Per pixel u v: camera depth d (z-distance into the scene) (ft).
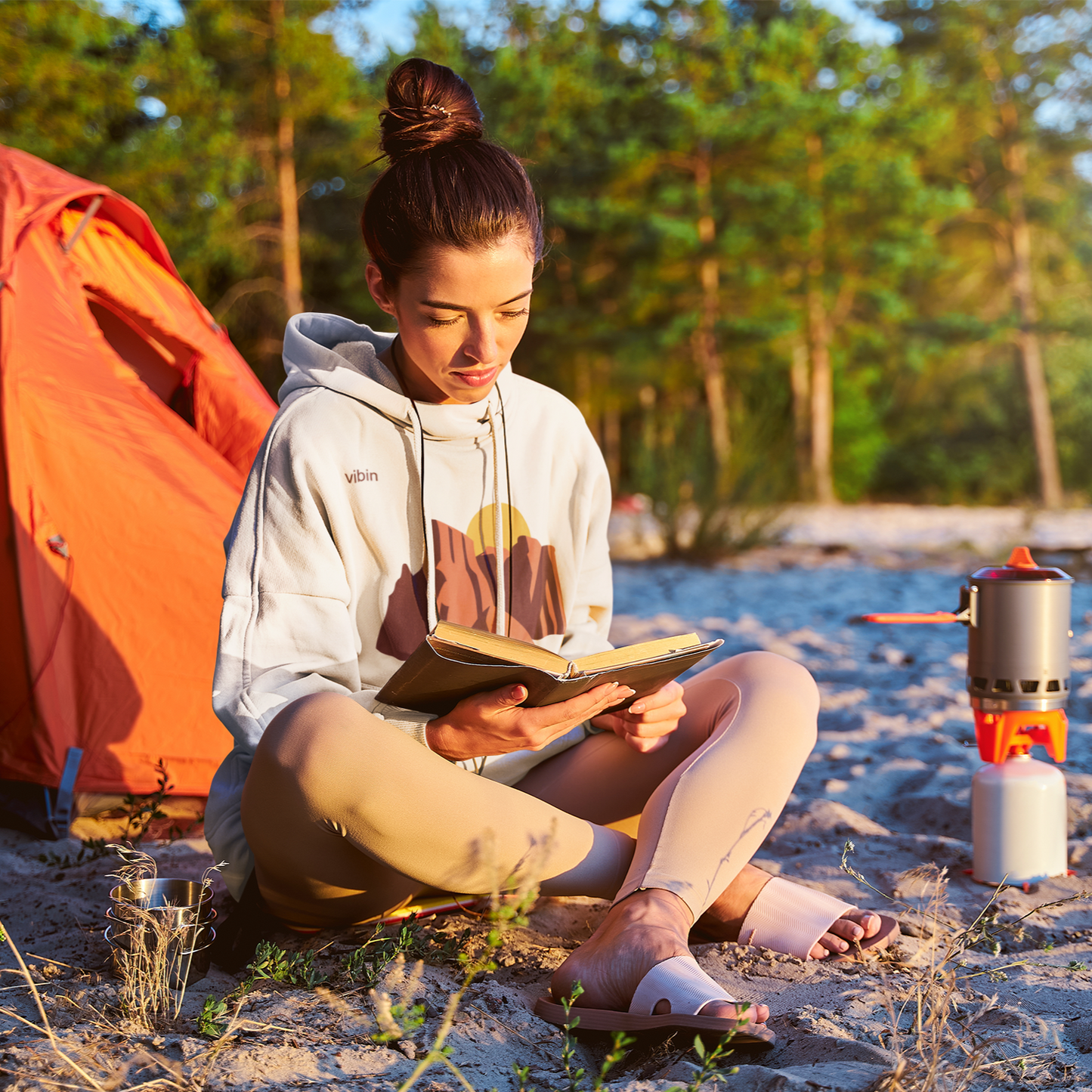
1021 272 67.67
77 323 10.06
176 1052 4.31
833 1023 4.58
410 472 5.55
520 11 63.93
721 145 57.88
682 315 60.23
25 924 6.22
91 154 43.47
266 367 54.49
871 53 62.23
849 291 64.13
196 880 6.97
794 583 24.29
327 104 48.62
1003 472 72.90
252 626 5.13
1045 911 6.24
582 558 6.07
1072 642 15.49
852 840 7.67
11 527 8.63
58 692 8.50
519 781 5.98
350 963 5.06
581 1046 4.60
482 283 4.76
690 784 5.10
